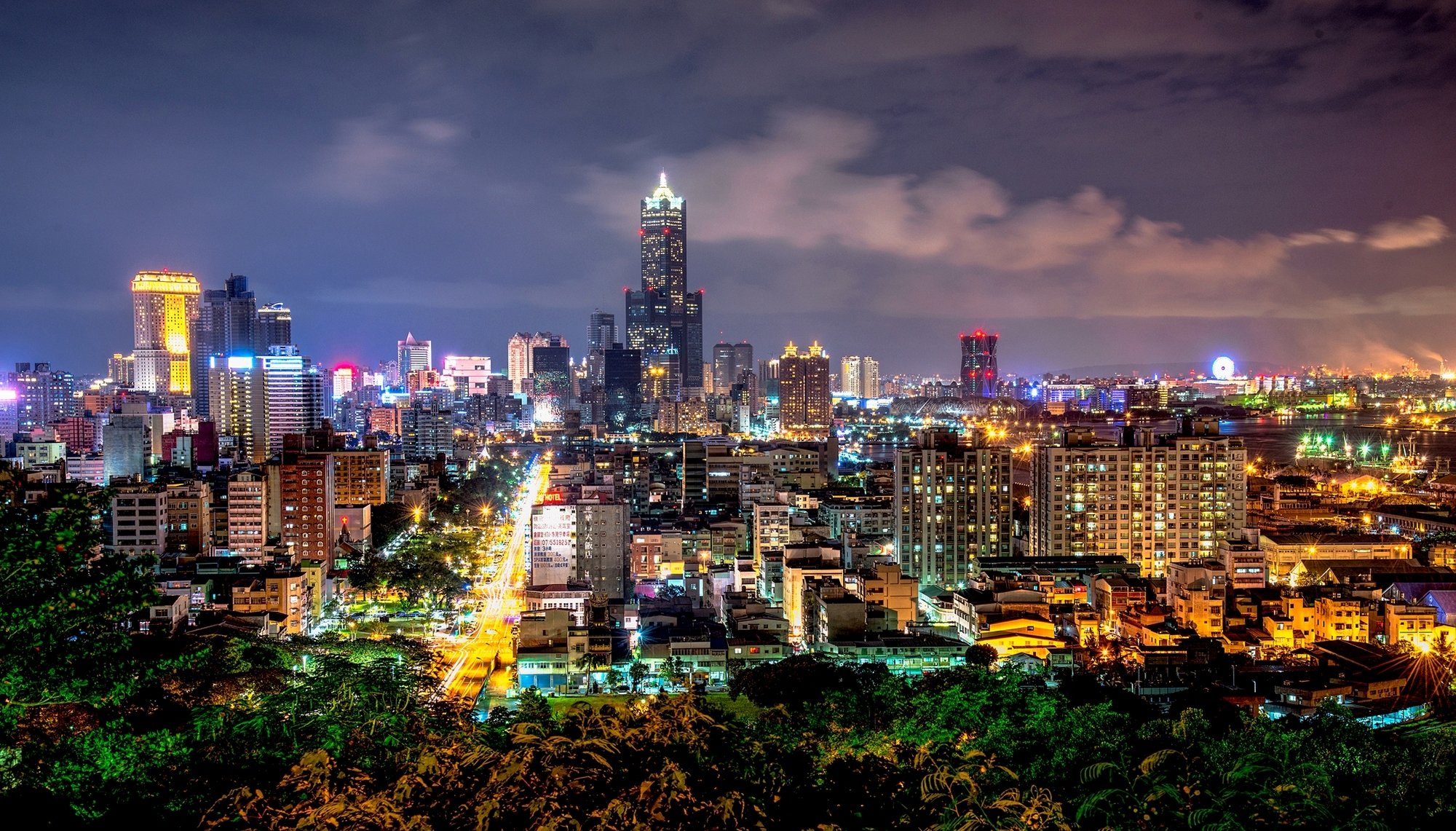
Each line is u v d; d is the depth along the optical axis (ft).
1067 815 362.33
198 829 256.52
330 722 519.19
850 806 270.67
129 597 296.10
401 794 231.09
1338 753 517.55
